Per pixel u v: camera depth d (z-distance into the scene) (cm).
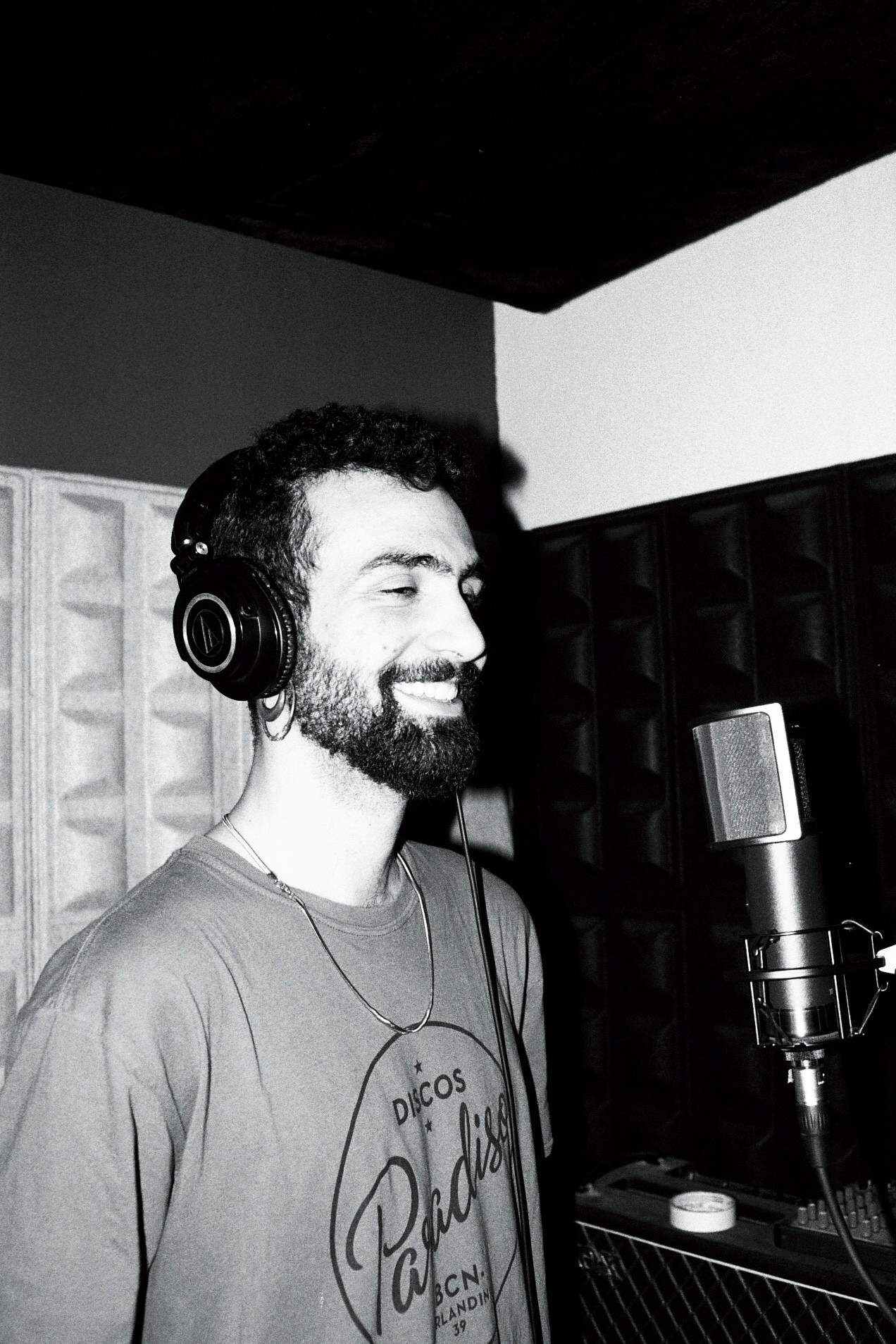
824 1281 160
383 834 99
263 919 93
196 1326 84
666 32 152
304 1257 85
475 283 244
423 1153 93
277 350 224
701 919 220
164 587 203
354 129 177
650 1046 226
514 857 250
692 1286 179
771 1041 99
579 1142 237
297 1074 88
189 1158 85
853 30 153
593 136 182
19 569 186
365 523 96
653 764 228
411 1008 98
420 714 95
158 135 177
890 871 192
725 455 220
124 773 195
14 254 191
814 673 204
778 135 184
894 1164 186
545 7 145
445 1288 93
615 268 236
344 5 143
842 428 202
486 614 251
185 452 210
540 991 123
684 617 225
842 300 202
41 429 192
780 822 100
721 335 221
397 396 243
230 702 209
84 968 85
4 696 182
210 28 147
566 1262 207
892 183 195
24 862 183
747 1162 209
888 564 195
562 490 250
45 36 148
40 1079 81
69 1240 79
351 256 232
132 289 205
